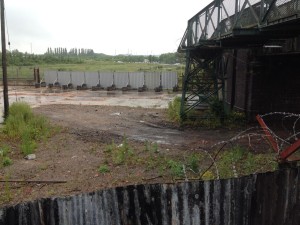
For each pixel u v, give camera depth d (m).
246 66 16.61
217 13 12.33
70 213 3.50
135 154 11.27
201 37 14.07
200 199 3.67
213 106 16.95
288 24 8.54
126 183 8.59
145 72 37.62
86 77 39.53
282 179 3.82
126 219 3.59
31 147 11.88
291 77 15.98
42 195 7.92
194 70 16.91
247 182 3.73
